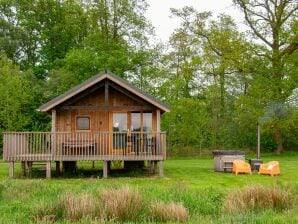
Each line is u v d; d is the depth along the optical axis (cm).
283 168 2730
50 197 1410
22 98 3881
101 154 2323
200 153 4050
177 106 3891
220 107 4284
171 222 1071
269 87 3797
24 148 2247
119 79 2361
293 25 3731
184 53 4309
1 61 4128
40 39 5059
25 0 5128
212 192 1461
